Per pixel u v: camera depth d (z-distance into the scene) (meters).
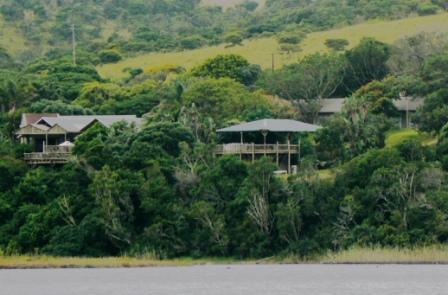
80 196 149.75
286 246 141.00
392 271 124.38
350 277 120.12
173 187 149.12
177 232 143.62
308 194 142.12
